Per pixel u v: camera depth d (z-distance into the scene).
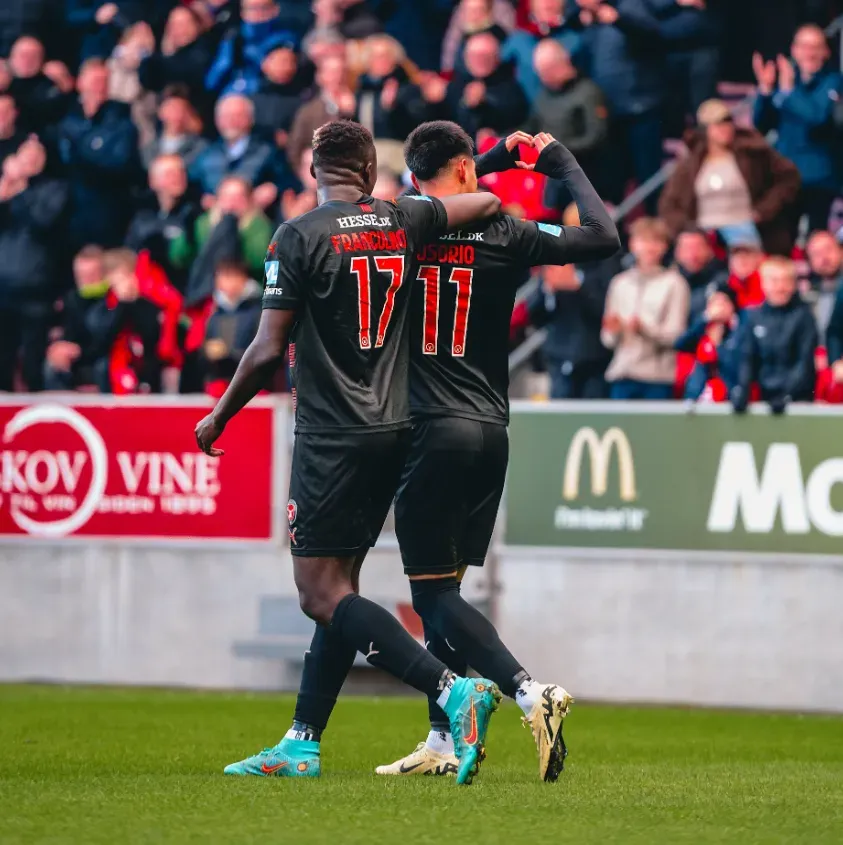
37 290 37.28
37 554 33.50
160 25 41.03
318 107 36.03
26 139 38.53
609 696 30.48
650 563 30.31
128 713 27.06
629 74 35.44
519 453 30.94
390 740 22.70
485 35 35.12
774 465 29.72
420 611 16.23
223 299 33.97
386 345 15.28
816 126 34.25
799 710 29.53
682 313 31.67
